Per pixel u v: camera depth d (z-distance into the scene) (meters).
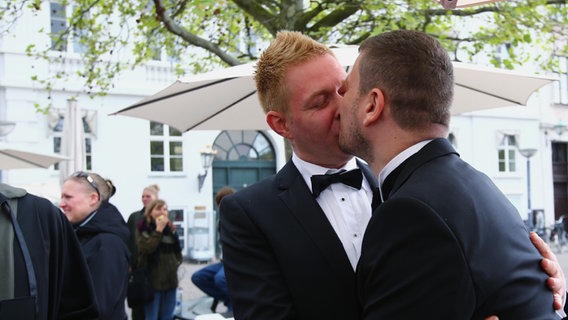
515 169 19.31
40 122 13.61
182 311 6.46
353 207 1.71
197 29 8.01
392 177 1.35
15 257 2.15
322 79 1.65
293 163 1.78
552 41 7.33
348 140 1.45
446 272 1.13
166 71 15.12
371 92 1.36
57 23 13.76
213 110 3.32
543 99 19.88
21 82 13.37
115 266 3.25
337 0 5.76
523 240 1.26
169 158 15.20
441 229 1.15
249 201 1.70
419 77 1.31
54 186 8.55
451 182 1.25
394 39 1.36
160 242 5.80
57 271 2.33
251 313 1.55
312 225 1.62
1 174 13.02
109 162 14.38
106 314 3.11
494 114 18.95
